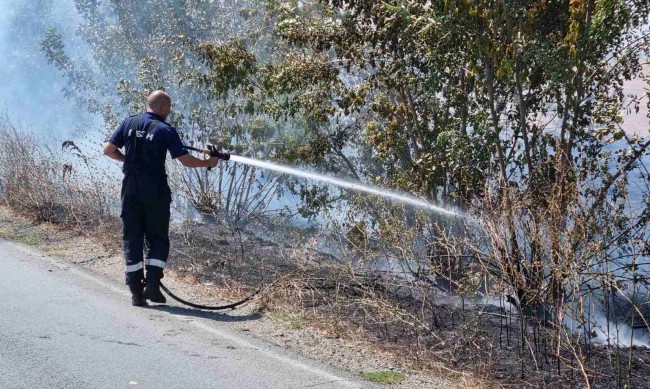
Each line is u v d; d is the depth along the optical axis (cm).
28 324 633
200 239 1016
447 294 813
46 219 1032
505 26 829
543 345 666
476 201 862
